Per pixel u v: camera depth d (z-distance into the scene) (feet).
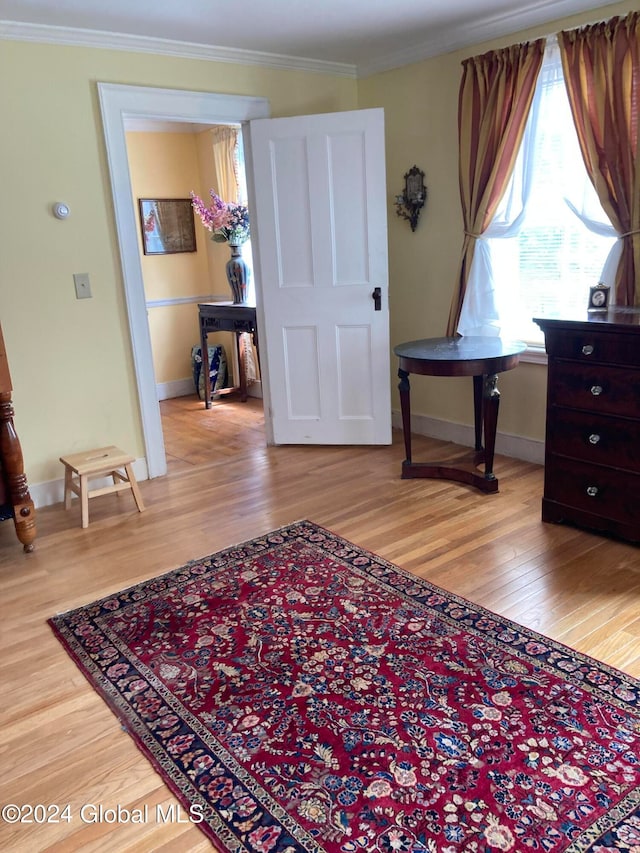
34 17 10.01
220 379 19.99
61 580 9.07
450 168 12.82
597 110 9.91
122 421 12.46
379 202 12.66
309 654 7.13
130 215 11.87
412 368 11.00
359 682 6.64
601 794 5.17
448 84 12.46
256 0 9.76
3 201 10.62
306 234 13.10
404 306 14.52
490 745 5.72
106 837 5.09
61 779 5.67
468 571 8.62
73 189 11.22
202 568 9.12
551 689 6.37
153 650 7.38
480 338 12.10
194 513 11.09
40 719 6.41
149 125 18.49
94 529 10.68
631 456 8.63
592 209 10.60
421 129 13.20
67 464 11.00
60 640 7.68
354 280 13.12
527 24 10.96
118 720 6.34
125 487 11.10
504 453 13.00
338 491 11.64
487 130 11.44
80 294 11.59
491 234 11.94
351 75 14.23
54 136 10.90
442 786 5.32
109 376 12.16
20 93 10.49
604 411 8.78
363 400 13.75
